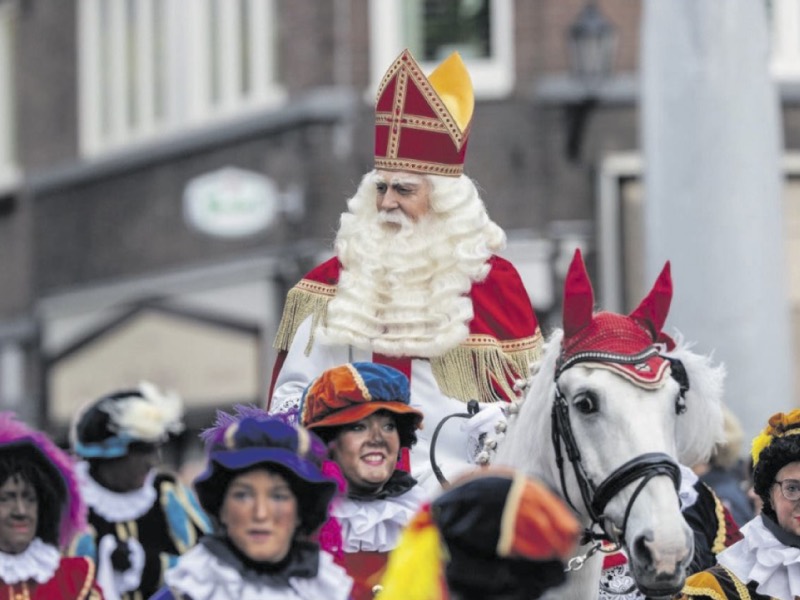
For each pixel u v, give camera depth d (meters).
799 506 19.31
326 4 63.66
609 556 20.81
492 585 13.11
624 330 18.16
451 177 22.64
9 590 19.62
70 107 75.56
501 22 61.34
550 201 60.28
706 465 28.02
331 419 18.67
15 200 77.75
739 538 21.92
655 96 34.16
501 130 60.69
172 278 69.06
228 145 67.19
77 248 74.31
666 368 17.89
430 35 62.62
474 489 13.18
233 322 66.94
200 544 15.32
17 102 78.19
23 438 19.69
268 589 15.09
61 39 76.06
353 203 22.98
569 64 60.44
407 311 22.05
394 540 18.91
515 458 18.83
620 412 17.52
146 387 29.72
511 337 22.16
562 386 18.05
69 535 20.17
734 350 33.22
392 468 18.95
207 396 67.88
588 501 17.73
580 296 18.14
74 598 19.94
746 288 33.38
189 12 69.62
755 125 33.81
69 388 74.00
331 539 18.27
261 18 66.31
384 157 22.69
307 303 22.55
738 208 33.47
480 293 22.28
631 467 17.27
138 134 72.19
